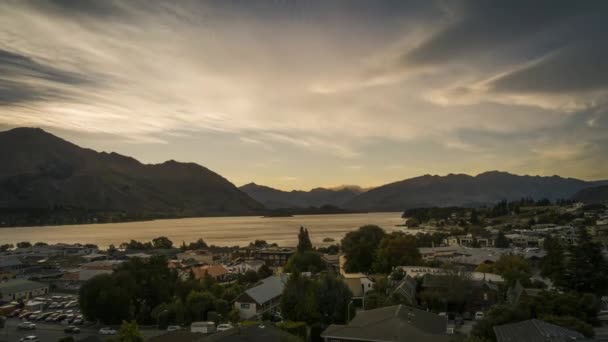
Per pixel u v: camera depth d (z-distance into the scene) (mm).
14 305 121750
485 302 93250
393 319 63156
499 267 127312
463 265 143625
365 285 115938
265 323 77000
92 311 98625
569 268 97250
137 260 119062
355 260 162000
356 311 90375
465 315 90250
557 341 45781
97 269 174875
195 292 104438
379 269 150125
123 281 103812
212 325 76188
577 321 56094
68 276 174500
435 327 64938
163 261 121188
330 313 84750
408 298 90250
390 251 151250
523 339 47812
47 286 150250
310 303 83188
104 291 98750
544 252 170250
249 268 191125
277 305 110000
